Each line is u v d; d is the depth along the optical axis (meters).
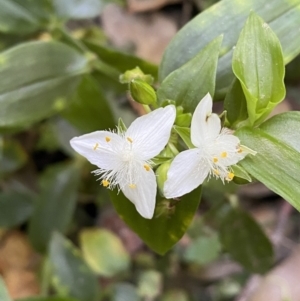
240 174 0.06
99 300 0.12
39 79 0.09
